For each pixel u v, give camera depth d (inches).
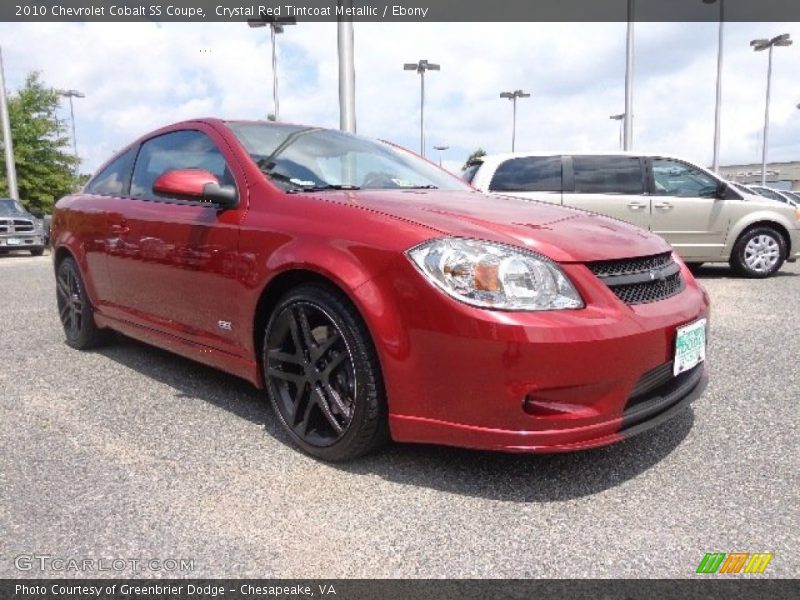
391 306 88.1
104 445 106.0
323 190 114.2
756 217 316.8
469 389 83.6
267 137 129.5
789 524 81.0
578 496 88.6
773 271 323.6
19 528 80.4
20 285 330.6
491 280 83.0
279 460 100.1
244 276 108.0
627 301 90.0
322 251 95.3
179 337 128.1
